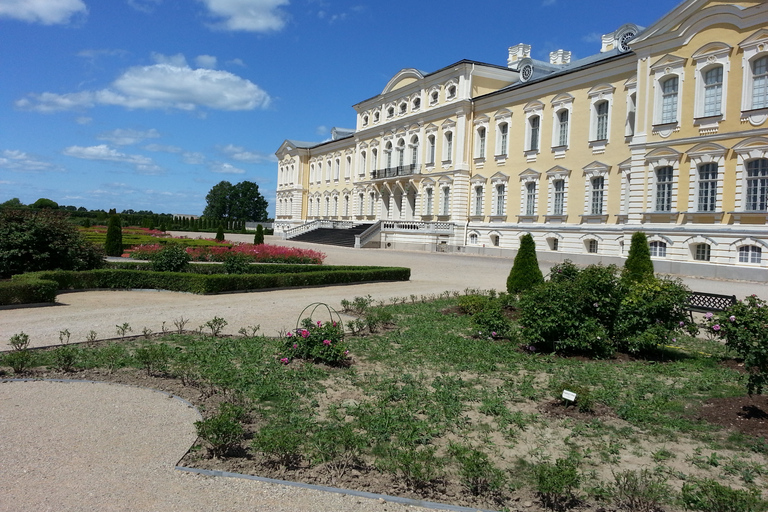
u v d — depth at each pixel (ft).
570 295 38.60
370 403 28.07
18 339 35.22
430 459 21.11
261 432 23.44
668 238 101.55
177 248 79.30
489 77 164.14
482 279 89.76
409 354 38.29
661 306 38.47
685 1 97.81
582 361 37.81
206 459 20.99
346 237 186.80
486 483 19.83
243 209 457.27
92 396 27.84
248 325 47.37
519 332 43.60
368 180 208.03
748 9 89.51
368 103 210.59
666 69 101.81
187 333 43.04
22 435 22.71
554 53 168.86
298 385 30.66
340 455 21.62
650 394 30.63
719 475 21.01
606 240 120.88
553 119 134.92
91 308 53.06
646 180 105.81
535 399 29.12
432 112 172.76
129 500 17.80
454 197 162.40
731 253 92.84
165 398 27.76
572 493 19.38
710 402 28.94
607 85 121.39
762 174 90.17
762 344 27.04
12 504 17.19
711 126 95.50
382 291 71.92
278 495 18.57
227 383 30.14
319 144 261.44
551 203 135.54
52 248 69.26
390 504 18.31
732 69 92.43
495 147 152.66
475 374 34.09
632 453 22.97
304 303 59.82
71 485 18.62
